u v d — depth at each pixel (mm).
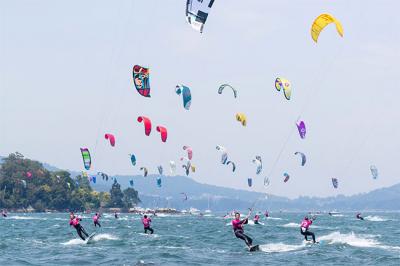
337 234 100188
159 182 137375
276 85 81938
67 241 79938
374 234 101562
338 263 53875
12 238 87750
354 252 63094
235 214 67125
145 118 85750
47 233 102438
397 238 88625
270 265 52625
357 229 122812
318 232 108000
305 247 69125
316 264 53219
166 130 92125
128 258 57688
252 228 125812
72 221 78562
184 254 61500
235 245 74062
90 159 100562
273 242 80438
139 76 69000
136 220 193125
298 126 82688
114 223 156875
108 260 56156
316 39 66000
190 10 51625
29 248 69250
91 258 57812
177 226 136500
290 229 122438
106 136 99188
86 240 78812
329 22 64375
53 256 60062
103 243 75875
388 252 63375
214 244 75375
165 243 76062
